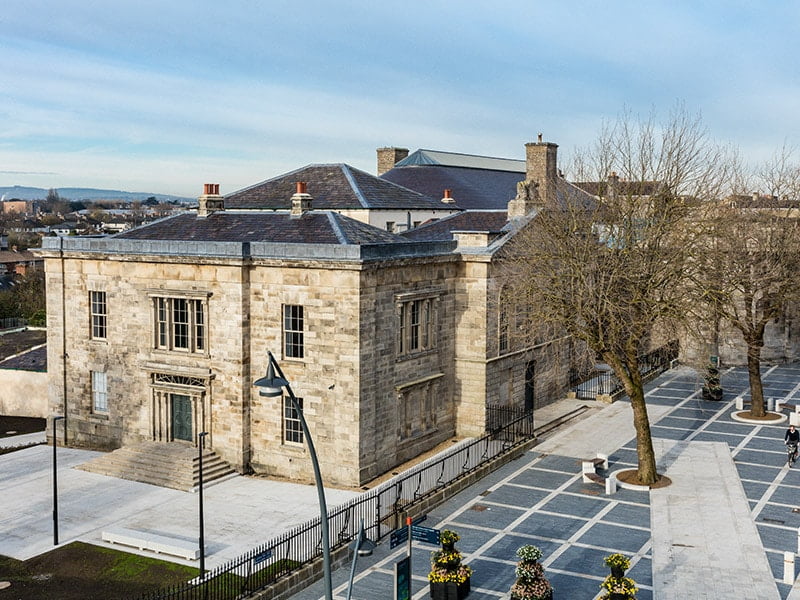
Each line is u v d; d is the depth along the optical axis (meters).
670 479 43.06
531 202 57.28
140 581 31.06
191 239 47.72
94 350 48.47
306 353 42.16
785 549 34.06
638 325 42.25
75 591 30.34
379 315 42.53
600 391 62.06
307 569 31.31
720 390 61.94
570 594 29.94
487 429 50.16
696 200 46.72
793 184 66.88
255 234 46.47
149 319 46.00
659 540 35.00
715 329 57.91
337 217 46.62
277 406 43.12
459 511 38.78
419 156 88.44
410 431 46.41
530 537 35.50
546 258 44.16
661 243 45.38
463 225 61.72
